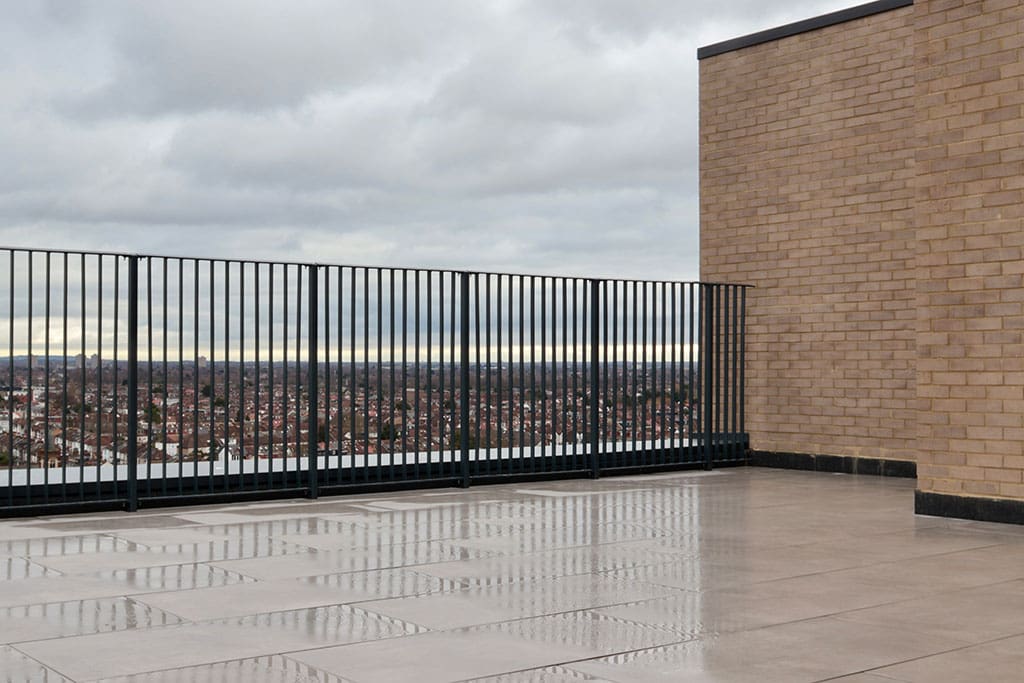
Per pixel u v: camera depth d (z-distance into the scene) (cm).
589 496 1030
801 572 647
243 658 452
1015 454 837
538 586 603
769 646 476
